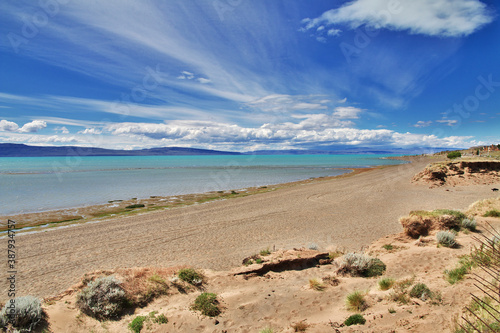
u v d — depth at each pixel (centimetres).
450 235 1112
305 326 607
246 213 2458
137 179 5697
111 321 714
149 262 1341
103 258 1415
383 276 905
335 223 2042
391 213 2308
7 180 5466
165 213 2523
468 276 664
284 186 4434
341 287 855
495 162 3669
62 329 655
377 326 539
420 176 3950
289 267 1112
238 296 844
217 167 9975
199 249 1525
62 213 2592
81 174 6956
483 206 1669
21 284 1116
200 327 676
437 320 496
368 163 12700
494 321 417
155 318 710
